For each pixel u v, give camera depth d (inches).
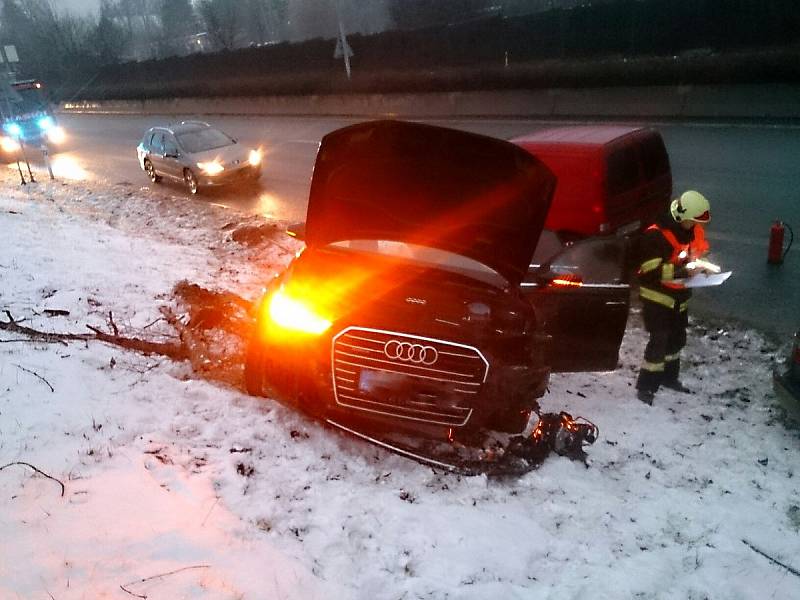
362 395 163.8
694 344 270.1
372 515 145.9
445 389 162.1
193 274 331.0
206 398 186.7
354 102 1112.2
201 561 122.3
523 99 890.1
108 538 124.7
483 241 198.4
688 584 138.4
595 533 151.8
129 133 1205.7
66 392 179.3
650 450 191.0
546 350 183.5
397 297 175.0
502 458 172.2
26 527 125.0
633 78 773.9
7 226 411.2
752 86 685.9
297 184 610.2
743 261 345.7
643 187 349.7
